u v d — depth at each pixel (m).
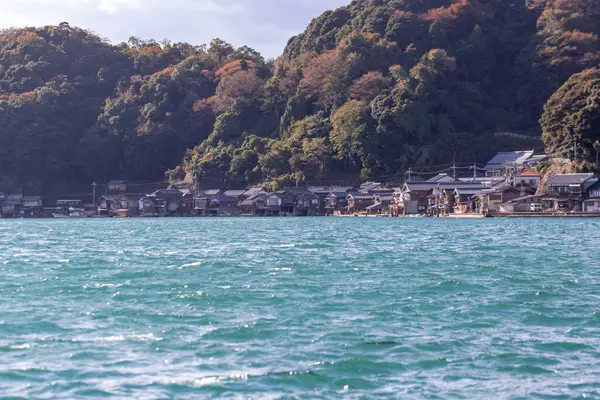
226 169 178.00
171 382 19.59
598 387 19.47
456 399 18.56
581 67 174.25
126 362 21.38
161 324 26.34
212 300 31.39
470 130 179.25
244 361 21.53
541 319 27.48
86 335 24.59
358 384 19.59
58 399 18.28
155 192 173.38
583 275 40.06
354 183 167.12
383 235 76.69
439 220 120.38
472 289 34.72
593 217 116.31
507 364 21.42
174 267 43.91
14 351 22.45
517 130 178.75
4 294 33.19
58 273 41.22
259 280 37.84
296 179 169.38
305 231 87.44
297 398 18.52
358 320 27.17
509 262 46.84
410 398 18.61
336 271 41.84
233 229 95.44
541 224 97.75
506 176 137.12
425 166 161.12
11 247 62.44
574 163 127.62
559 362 21.64
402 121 162.00
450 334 24.95
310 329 25.59
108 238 75.75
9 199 171.12
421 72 169.50
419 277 39.09
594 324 26.61
